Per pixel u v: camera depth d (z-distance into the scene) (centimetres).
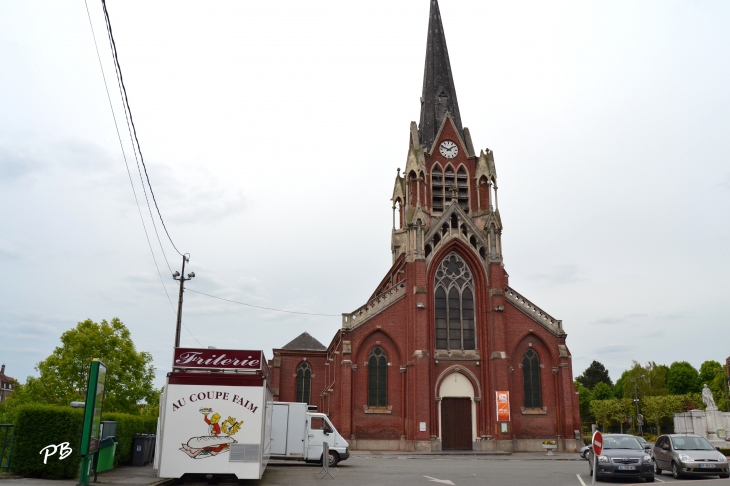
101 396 2111
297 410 3594
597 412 12044
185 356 2375
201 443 2294
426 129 6594
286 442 3553
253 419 2325
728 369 7775
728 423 5756
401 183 6738
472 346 5516
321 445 3581
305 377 7206
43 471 2255
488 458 4578
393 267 6372
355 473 3103
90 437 1964
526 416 5406
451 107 6594
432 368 5369
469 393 5391
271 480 2642
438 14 7119
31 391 5134
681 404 10306
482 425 5300
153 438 3225
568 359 5522
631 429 11862
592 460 2961
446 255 5700
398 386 5312
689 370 13825
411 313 5388
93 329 5406
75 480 2238
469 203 6094
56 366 5250
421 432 5066
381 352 5400
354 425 5188
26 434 2266
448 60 6931
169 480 2445
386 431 5203
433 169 6162
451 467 3606
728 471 2936
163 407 2534
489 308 5544
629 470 2723
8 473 2300
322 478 2797
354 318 5397
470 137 6338
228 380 2342
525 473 3234
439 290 5606
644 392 12512
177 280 4225
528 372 5544
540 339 5594
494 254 5631
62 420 2286
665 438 3206
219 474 2505
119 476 2497
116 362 5350
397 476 2966
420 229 5566
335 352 5894
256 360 2391
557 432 5406
